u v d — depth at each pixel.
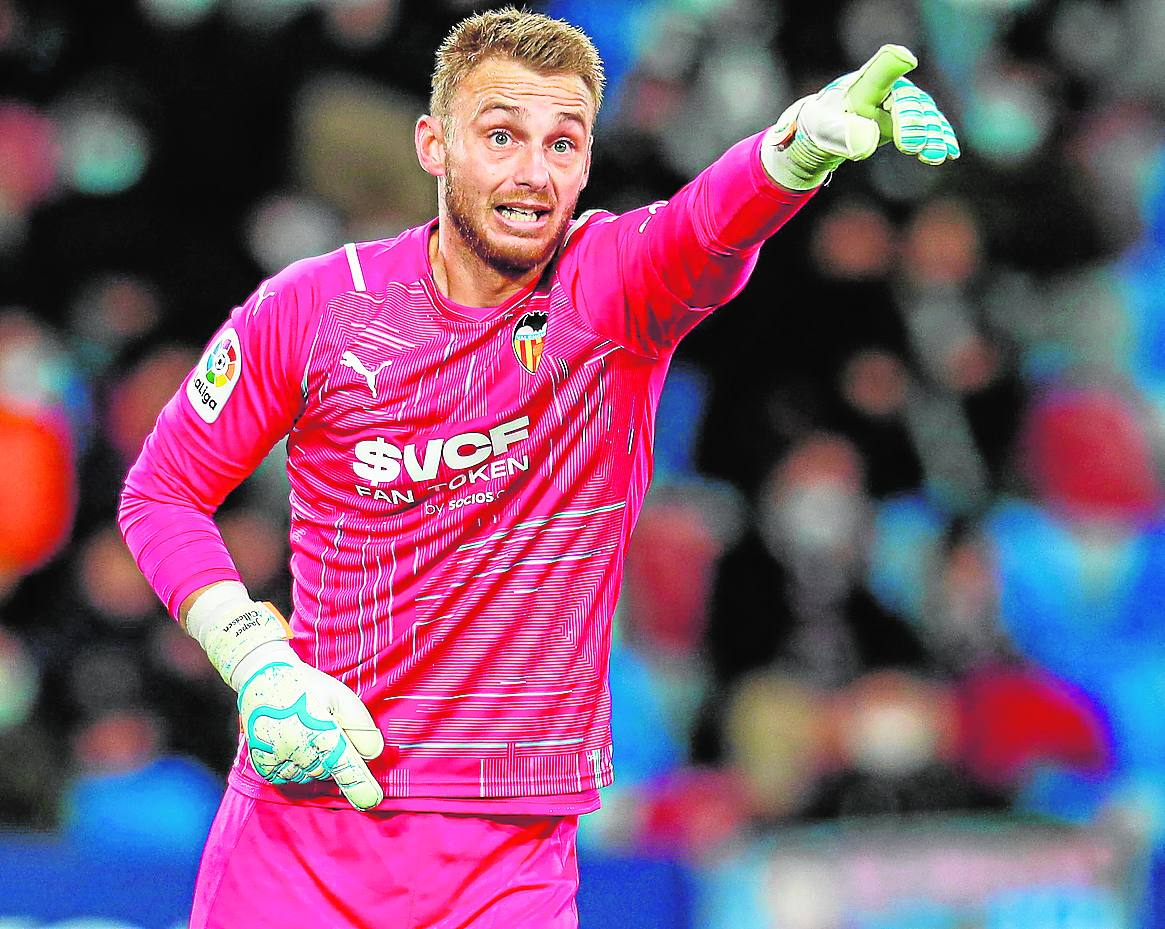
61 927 18.33
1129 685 25.78
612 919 18.47
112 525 25.03
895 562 25.42
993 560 25.39
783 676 23.78
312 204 26.83
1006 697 23.64
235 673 10.04
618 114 27.27
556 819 10.47
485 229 9.77
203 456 10.44
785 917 18.73
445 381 9.91
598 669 10.31
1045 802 23.19
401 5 27.19
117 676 22.58
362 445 10.00
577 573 10.07
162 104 27.19
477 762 10.11
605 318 9.79
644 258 9.60
